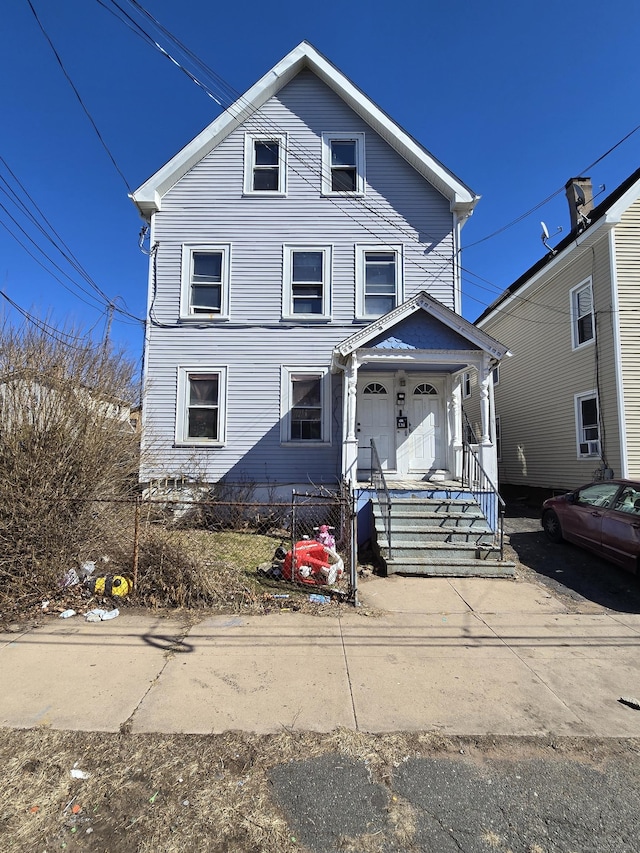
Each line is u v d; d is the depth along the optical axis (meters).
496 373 18.22
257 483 10.64
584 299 12.67
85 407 5.91
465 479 9.70
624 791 2.70
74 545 5.63
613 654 4.47
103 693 3.60
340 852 2.26
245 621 5.02
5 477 5.31
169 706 3.44
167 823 2.42
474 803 2.59
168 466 10.76
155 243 11.23
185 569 5.63
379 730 3.21
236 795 2.62
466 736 3.18
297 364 11.01
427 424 10.59
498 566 6.80
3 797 2.58
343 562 7.12
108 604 5.32
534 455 15.12
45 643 4.45
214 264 11.35
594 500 7.80
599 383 11.91
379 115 11.29
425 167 11.22
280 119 11.54
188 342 11.06
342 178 11.50
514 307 16.58
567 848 2.31
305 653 4.33
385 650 4.44
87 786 2.66
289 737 3.12
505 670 4.11
